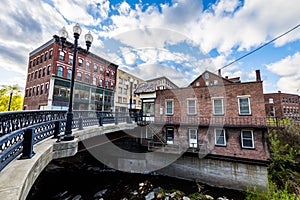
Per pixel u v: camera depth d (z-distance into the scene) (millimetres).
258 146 7988
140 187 8117
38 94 17000
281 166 8000
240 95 8875
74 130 4965
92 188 7941
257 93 8500
